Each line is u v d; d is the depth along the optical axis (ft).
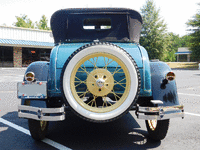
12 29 91.66
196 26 125.49
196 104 20.79
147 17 128.57
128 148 10.11
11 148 10.11
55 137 11.69
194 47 130.21
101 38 11.69
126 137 11.66
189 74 63.93
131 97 8.73
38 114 8.86
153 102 9.09
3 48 90.94
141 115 8.96
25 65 97.40
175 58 240.32
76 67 8.78
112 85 9.19
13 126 13.67
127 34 11.71
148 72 9.83
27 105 9.49
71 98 8.66
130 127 13.51
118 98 10.10
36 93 9.36
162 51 130.62
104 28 12.37
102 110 8.79
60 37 11.94
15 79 44.80
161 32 130.11
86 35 11.69
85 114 8.64
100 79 8.82
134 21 11.71
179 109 9.28
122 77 9.80
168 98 9.62
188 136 11.83
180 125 13.96
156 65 10.53
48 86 9.69
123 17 11.57
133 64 8.77
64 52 10.08
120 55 8.66
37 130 10.32
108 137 11.68
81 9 11.41
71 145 10.52
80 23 11.62
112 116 8.70
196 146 10.39
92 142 10.91
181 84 37.83
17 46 90.63
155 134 10.64
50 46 99.30
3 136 11.79
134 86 8.72
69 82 8.69
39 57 100.73
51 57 9.98
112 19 11.59
